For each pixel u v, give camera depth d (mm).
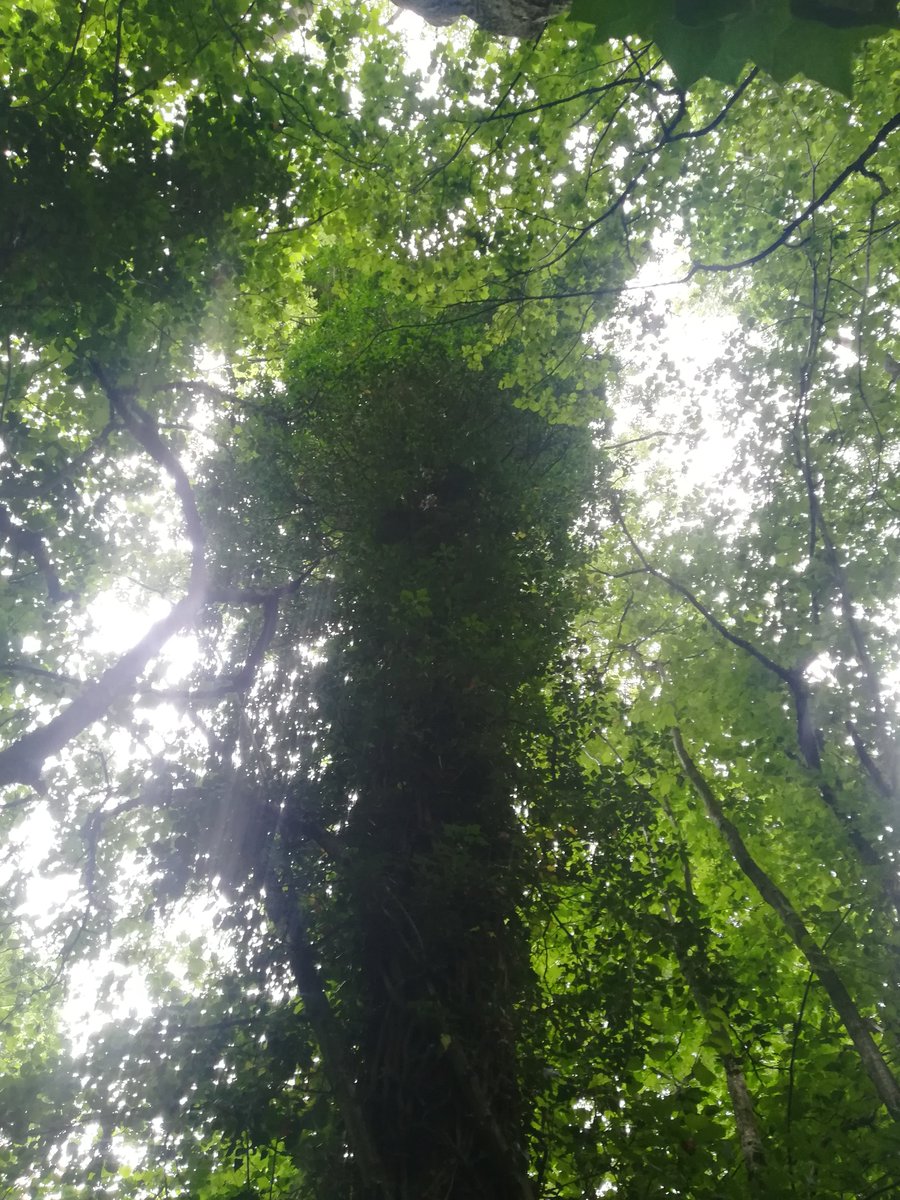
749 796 11906
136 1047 6738
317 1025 7031
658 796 12297
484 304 11320
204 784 8383
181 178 8258
